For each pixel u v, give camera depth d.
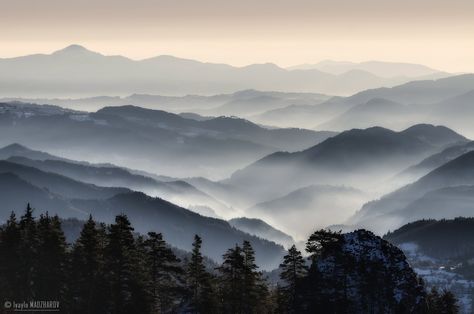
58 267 160.88
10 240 162.12
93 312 158.38
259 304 169.12
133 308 155.75
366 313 168.00
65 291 160.38
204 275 167.62
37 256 161.00
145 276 159.38
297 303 167.62
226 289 166.88
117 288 158.00
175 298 168.88
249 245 169.50
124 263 159.00
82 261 160.50
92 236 163.00
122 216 164.38
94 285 159.00
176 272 162.00
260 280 170.00
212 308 164.25
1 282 160.62
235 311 165.88
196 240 169.00
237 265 163.88
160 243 163.00
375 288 169.50
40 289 159.62
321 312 165.88
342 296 167.38
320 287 167.50
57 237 162.38
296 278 168.75
